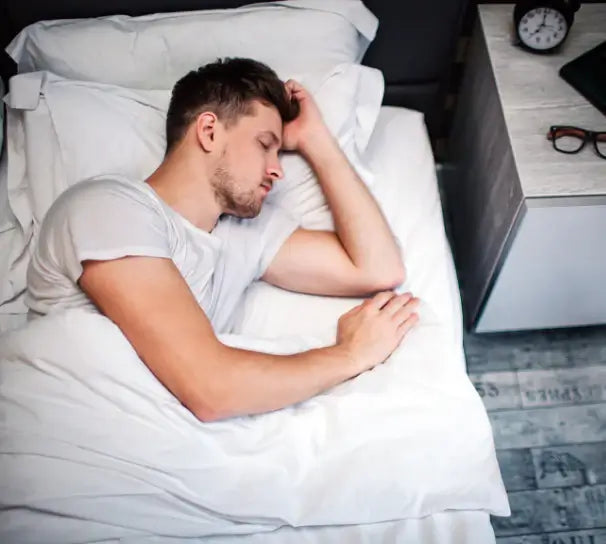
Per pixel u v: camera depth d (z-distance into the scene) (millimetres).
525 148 1211
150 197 1006
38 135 1209
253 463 952
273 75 1136
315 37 1295
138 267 923
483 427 1027
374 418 999
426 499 973
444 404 1023
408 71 1516
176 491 916
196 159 1071
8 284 1177
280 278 1181
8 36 1362
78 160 1188
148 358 926
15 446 895
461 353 1194
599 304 1457
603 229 1208
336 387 1060
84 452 903
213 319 1118
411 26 1403
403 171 1381
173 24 1281
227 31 1281
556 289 1389
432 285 1226
